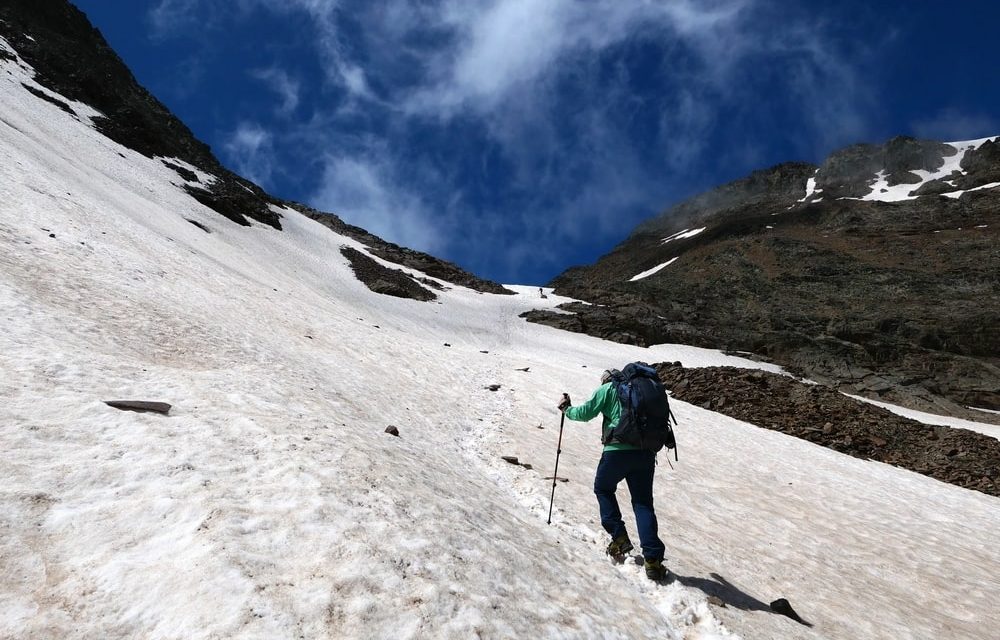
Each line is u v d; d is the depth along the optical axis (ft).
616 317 242.37
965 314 262.47
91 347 26.50
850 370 223.30
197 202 180.65
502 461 34.19
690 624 17.03
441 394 52.21
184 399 22.30
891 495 52.49
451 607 11.83
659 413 19.79
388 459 21.80
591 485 32.71
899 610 24.52
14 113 127.03
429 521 16.06
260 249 169.07
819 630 19.60
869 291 312.29
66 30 257.14
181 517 12.88
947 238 367.66
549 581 15.65
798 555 29.30
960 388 209.67
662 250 539.29
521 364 97.14
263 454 18.01
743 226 468.75
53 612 9.42
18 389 18.44
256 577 11.03
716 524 31.40
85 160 136.26
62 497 12.90
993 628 25.17
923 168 551.18
